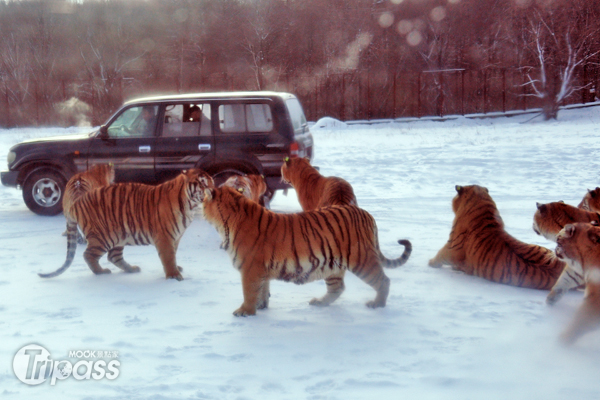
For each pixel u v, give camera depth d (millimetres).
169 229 6469
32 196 10242
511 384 3951
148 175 9719
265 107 9547
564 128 27031
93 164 9867
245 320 5266
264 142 9461
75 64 51906
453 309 5492
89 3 56094
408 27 48781
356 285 6418
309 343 4719
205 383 4016
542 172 14258
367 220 5504
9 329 5051
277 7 53719
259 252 5250
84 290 6180
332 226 5281
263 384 3994
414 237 8492
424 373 4148
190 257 7602
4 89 44938
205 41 53625
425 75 45000
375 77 46344
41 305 5691
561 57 39625
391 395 3820
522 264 6164
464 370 4184
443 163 16281
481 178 13844
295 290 6289
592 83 40656
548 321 5168
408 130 30297
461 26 47562
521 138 22719
